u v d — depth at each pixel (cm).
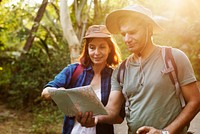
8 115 924
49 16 1083
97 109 233
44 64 1007
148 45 219
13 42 1141
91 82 290
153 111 212
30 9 1085
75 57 667
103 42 284
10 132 790
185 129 224
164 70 210
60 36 1079
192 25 508
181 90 214
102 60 285
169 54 213
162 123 211
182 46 504
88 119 238
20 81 1004
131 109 224
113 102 241
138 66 219
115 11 221
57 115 877
